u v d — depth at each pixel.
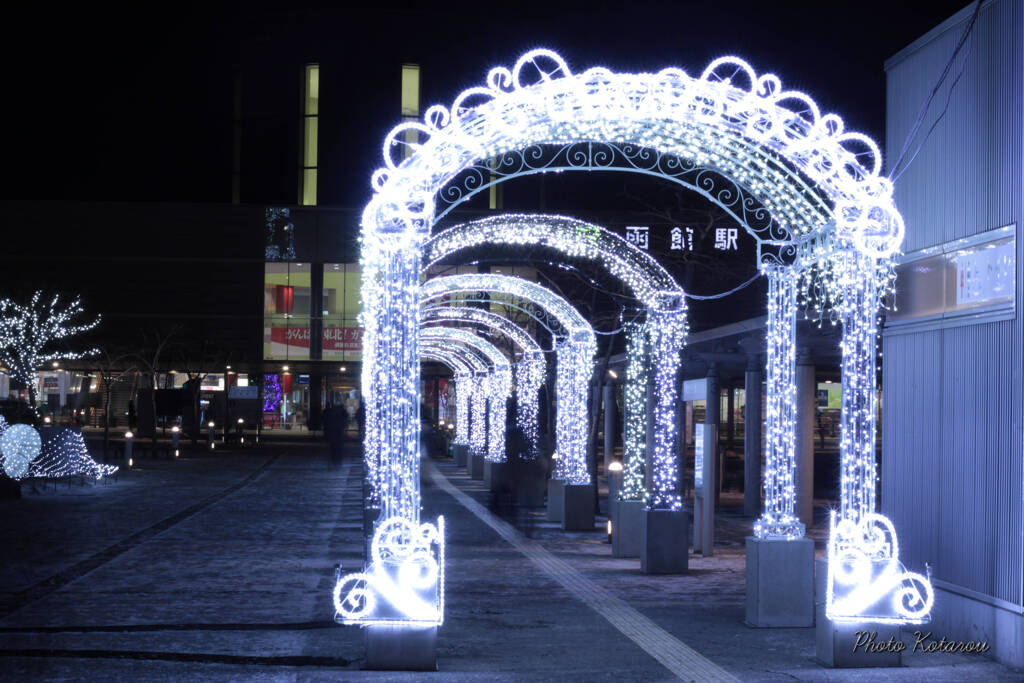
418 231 9.12
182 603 10.98
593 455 22.27
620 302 23.52
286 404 60.94
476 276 19.11
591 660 8.74
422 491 27.27
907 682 8.01
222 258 58.56
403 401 9.22
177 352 57.66
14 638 9.18
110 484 26.84
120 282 58.53
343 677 7.96
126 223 58.53
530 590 12.43
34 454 23.61
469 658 8.80
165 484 27.30
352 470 33.69
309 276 58.78
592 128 9.38
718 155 9.89
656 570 13.67
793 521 10.50
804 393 19.22
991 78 9.25
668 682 7.96
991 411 9.04
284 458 40.16
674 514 13.79
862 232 9.15
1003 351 8.91
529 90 8.86
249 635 9.43
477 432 32.88
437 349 36.38
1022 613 8.46
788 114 9.03
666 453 14.20
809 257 10.40
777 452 10.67
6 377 55.12
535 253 22.50
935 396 10.02
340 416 35.09
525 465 22.70
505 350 30.89
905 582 10.33
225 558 14.38
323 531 17.73
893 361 10.85
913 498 10.37
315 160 62.19
